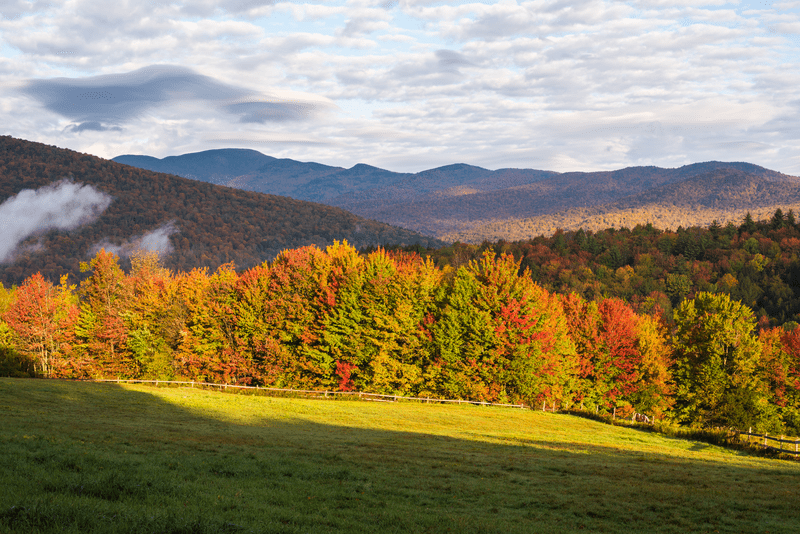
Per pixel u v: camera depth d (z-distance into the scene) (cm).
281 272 6256
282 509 1254
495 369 5053
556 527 1308
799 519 1454
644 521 1406
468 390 4991
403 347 5353
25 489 1155
